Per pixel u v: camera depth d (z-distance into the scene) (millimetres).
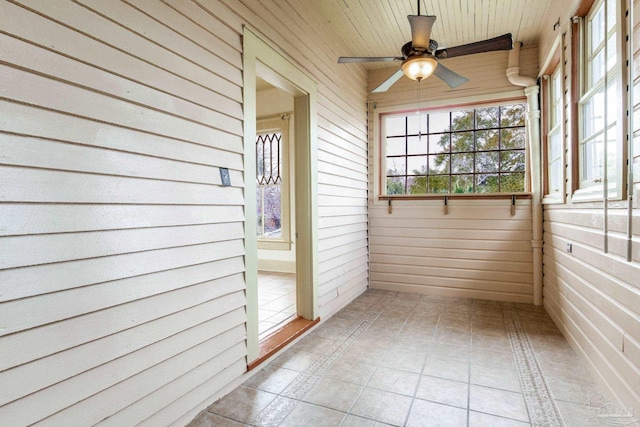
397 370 2518
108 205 1501
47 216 1283
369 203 4992
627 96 1824
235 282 2273
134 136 1610
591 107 2609
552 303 3598
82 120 1398
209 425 1891
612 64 2135
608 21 2178
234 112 2264
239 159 2309
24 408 1209
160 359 1734
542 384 2297
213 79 2090
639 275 1687
